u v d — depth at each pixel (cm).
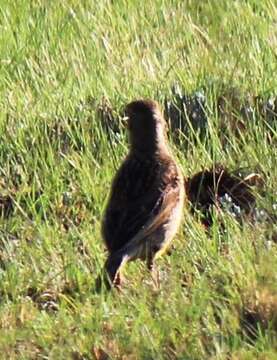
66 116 1456
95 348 1041
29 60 1625
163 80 1548
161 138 1195
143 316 1059
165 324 1052
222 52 1667
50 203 1296
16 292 1150
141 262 1152
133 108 1198
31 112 1476
